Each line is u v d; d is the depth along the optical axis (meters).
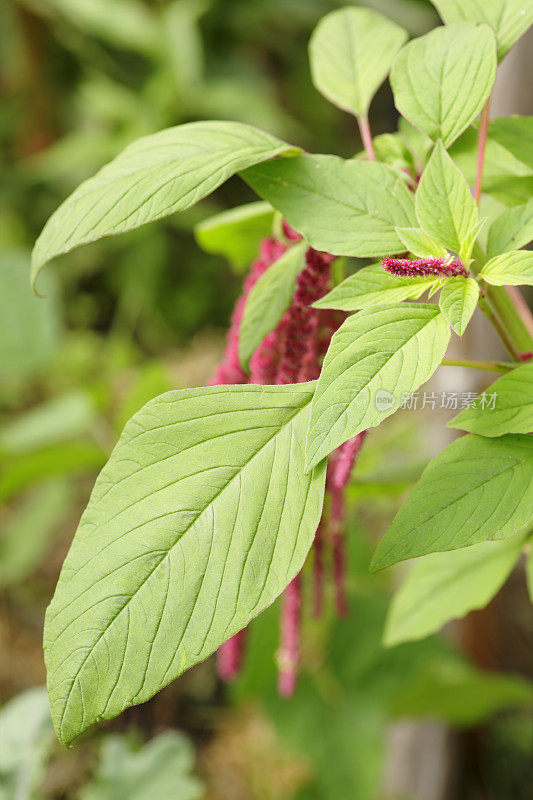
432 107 0.83
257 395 0.79
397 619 0.99
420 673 1.57
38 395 3.19
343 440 0.76
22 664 2.49
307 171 0.83
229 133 0.82
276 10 3.93
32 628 2.64
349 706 1.91
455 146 0.90
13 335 1.76
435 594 0.98
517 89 1.21
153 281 3.79
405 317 0.78
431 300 1.00
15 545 2.62
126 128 3.71
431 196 0.81
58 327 1.81
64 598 0.76
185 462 0.77
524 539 0.95
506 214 0.81
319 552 0.90
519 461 0.78
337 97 0.91
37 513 2.69
